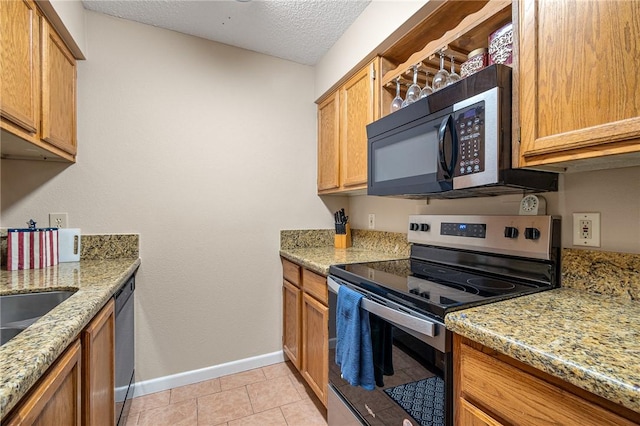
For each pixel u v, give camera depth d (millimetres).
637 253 927
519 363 666
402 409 998
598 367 526
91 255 1754
